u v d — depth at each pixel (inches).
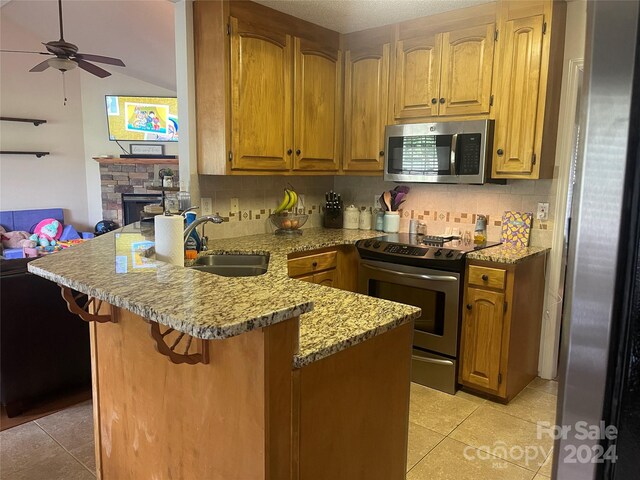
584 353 19.6
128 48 221.0
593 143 18.8
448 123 120.4
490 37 114.2
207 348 50.9
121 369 69.3
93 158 278.1
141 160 277.0
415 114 129.3
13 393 103.2
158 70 244.2
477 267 111.6
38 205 273.9
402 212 149.3
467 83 118.9
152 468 65.0
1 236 240.4
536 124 110.0
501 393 111.1
